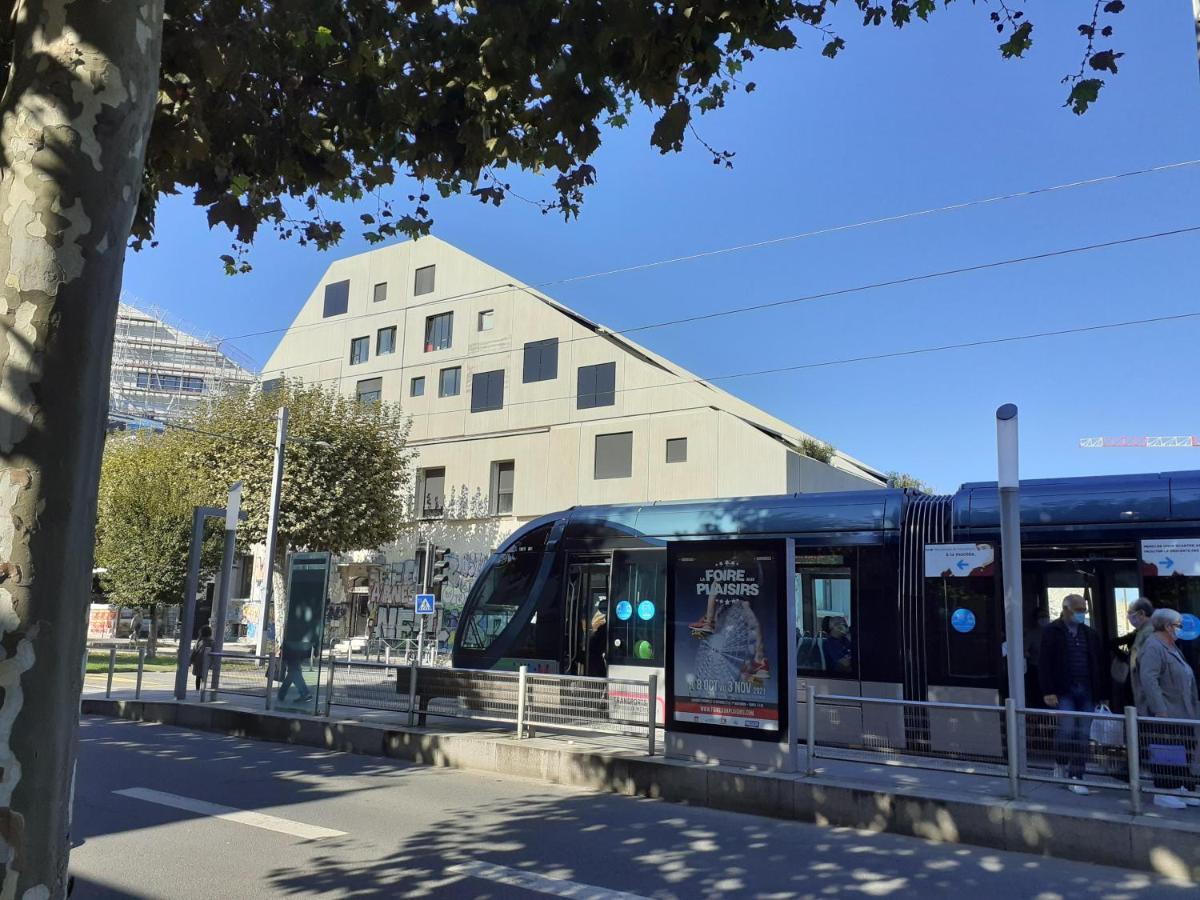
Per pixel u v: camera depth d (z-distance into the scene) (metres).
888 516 11.02
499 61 6.01
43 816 2.39
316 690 12.92
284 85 6.53
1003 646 9.98
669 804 8.51
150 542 26.89
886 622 10.67
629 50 5.80
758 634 8.78
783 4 6.02
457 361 37.97
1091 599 9.73
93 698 15.77
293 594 13.66
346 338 41.91
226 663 15.17
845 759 8.35
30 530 2.43
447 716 11.22
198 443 31.12
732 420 30.89
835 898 5.73
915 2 6.03
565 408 34.59
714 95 6.77
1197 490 9.40
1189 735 6.75
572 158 6.70
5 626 2.37
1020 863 6.56
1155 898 5.79
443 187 7.32
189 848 6.73
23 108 2.64
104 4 2.74
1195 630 8.96
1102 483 10.02
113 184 2.73
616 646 12.45
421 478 38.38
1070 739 7.26
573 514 13.52
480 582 14.04
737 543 9.05
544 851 6.75
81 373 2.58
